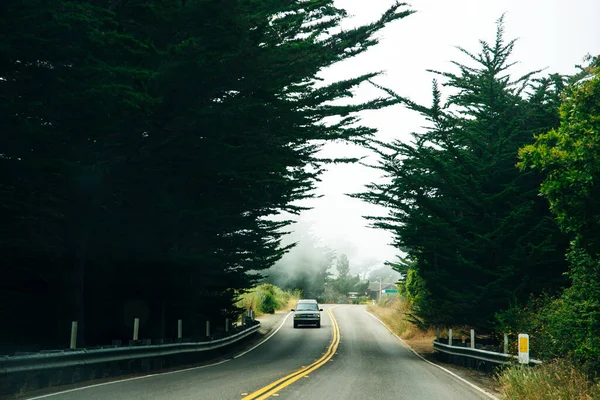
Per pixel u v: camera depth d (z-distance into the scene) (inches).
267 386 473.4
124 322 921.5
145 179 782.5
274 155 773.3
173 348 708.7
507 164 952.9
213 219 834.2
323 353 999.0
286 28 716.0
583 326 493.7
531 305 775.1
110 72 533.3
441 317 1125.1
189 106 673.0
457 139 1043.3
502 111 977.5
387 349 1145.4
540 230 872.9
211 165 757.9
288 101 753.0
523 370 489.4
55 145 587.5
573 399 389.7
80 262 712.4
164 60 596.4
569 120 416.5
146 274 912.3
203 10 593.6
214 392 426.9
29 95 564.1
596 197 402.0
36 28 490.0
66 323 693.9
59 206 700.0
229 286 1191.6
